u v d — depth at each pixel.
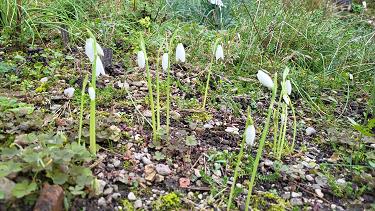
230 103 0.45
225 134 0.40
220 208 0.31
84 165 0.32
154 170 0.33
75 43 0.54
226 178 0.33
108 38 0.55
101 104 0.42
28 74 0.46
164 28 0.60
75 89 0.44
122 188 0.31
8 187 0.27
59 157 0.28
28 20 0.53
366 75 0.57
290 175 0.34
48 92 0.43
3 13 0.53
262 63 0.54
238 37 0.57
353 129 0.44
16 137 0.32
